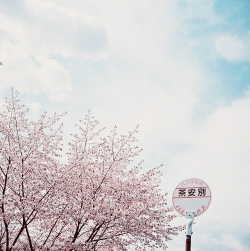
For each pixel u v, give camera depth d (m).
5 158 8.15
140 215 8.05
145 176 9.41
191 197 3.67
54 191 7.96
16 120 8.78
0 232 8.14
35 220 8.62
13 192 8.19
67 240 7.58
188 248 3.26
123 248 8.26
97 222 7.66
